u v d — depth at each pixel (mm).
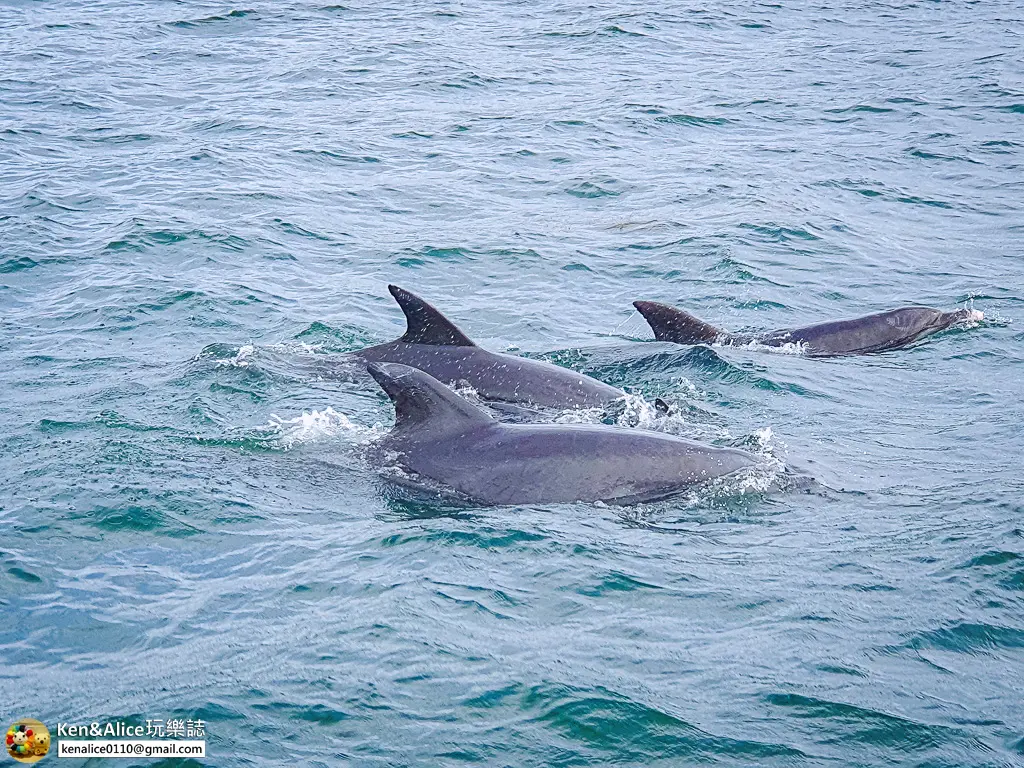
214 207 28500
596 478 14359
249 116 37969
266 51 48188
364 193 30594
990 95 42031
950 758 9484
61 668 10586
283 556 12688
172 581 12156
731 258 25797
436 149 35031
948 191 31609
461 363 18562
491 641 11070
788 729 9852
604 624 11406
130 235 25875
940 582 12180
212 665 10641
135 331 20719
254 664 10656
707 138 37031
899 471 15227
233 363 18734
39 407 16953
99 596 11812
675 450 14789
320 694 10227
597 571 12398
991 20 57469
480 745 9641
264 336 20750
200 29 52219
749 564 12641
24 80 41875
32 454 15188
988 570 12375
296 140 35281
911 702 10211
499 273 24984
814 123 38906
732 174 32938
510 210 29609
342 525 13469
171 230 26359
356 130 36781
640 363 19844
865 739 9727
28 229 26172
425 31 52906
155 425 16250
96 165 32094
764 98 42062
